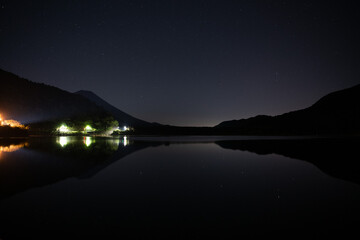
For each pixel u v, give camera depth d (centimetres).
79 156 1073
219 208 416
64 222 342
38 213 373
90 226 330
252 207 423
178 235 310
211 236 308
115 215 373
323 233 320
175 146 1820
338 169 820
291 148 1672
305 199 473
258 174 729
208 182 614
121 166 835
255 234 316
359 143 2236
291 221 361
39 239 290
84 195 476
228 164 921
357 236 313
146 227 332
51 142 2064
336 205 436
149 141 2506
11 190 499
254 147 1773
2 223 334
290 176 702
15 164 821
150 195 488
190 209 408
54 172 688
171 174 712
